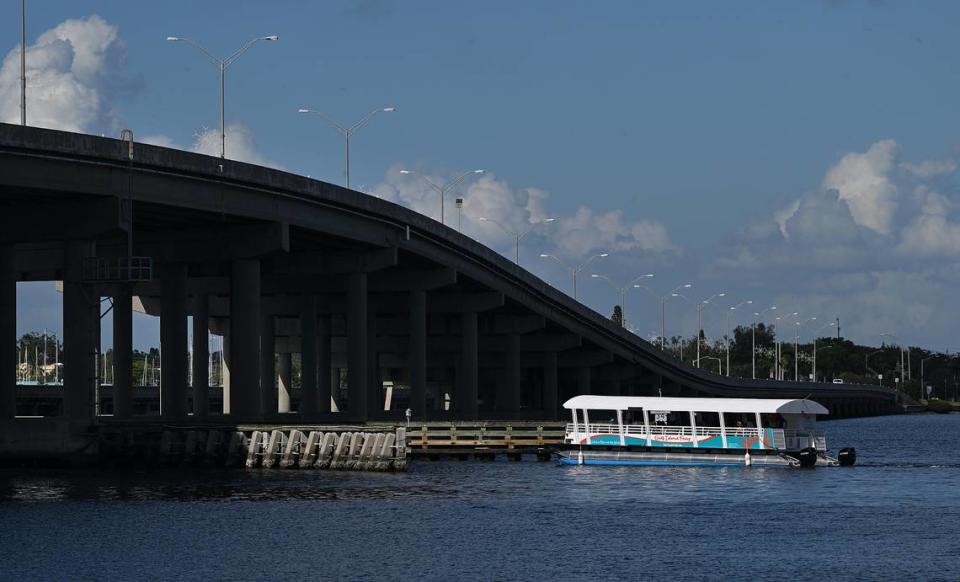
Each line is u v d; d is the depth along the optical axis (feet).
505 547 228.43
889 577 205.77
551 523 255.09
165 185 354.54
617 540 236.02
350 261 469.98
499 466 373.20
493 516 263.29
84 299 349.41
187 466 351.05
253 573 206.49
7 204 352.49
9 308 366.02
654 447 367.86
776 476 345.10
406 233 467.11
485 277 558.56
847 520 261.85
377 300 584.81
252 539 234.58
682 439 366.63
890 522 259.60
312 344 508.94
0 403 364.38
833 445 573.74
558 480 330.95
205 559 216.54
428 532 242.99
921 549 229.04
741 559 219.00
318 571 208.03
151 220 393.50
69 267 348.59
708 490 311.47
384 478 330.75
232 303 407.64
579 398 373.20
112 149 332.39
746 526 253.03
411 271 526.57
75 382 347.77
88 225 344.28
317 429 354.54
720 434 366.22
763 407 362.53
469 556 220.23
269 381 593.83
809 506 282.97
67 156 324.19
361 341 468.34
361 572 207.41
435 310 581.53
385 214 451.94
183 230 410.93
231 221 398.01
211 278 522.88
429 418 561.43
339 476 333.01
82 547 226.38
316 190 408.87
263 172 381.81
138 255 416.26
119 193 341.00
